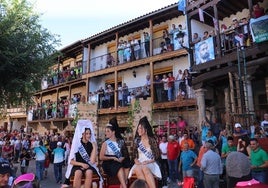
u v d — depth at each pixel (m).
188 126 15.17
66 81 25.08
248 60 11.56
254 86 14.06
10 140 19.80
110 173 6.38
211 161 7.82
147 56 18.62
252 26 10.55
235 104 11.74
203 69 12.95
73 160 6.36
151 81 17.69
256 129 9.55
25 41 11.69
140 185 2.76
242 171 6.41
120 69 19.94
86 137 6.45
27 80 11.59
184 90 15.91
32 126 29.31
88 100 21.91
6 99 12.08
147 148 5.98
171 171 11.25
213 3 12.81
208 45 12.71
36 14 12.30
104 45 23.03
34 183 3.43
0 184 3.67
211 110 15.04
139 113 12.80
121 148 6.54
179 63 17.94
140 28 20.39
